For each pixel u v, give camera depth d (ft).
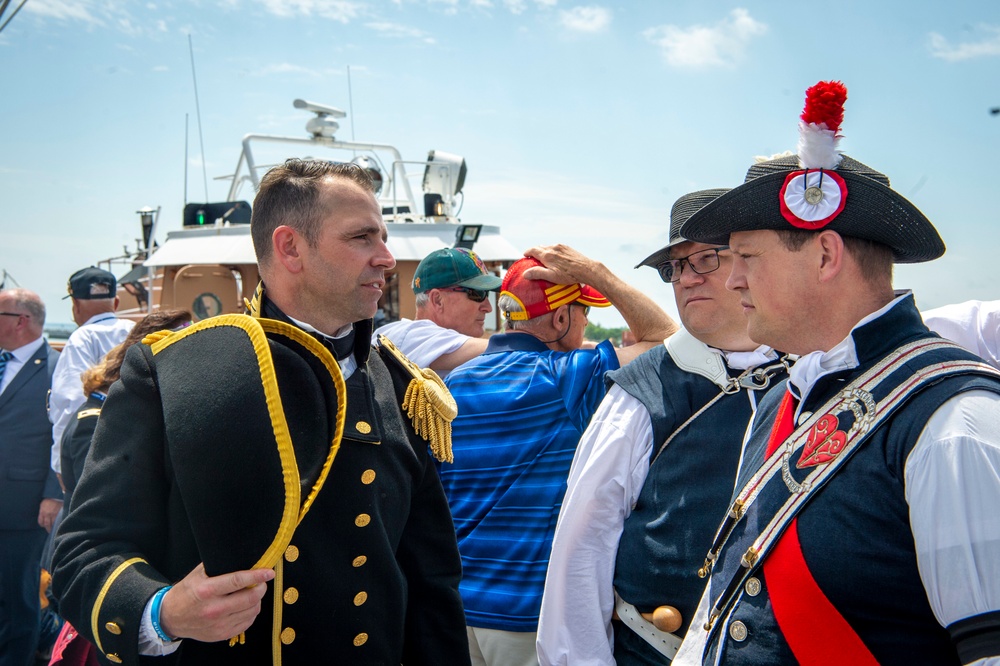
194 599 4.46
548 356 9.31
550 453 8.75
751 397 7.20
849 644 4.50
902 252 5.04
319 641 5.35
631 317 9.50
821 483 4.69
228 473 4.59
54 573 5.09
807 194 4.80
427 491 6.28
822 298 4.96
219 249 20.16
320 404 5.22
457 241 19.38
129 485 5.05
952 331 8.74
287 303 5.65
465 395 9.20
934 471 4.22
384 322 20.54
